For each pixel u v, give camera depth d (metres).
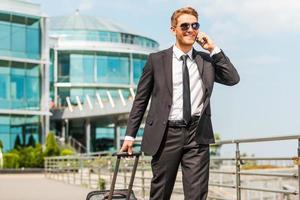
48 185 22.25
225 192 15.61
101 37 62.34
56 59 58.72
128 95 60.44
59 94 58.81
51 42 58.72
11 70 45.72
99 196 5.12
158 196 4.61
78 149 51.97
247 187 8.33
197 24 4.52
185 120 4.48
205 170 4.54
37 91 46.81
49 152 39.81
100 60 59.81
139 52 61.34
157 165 4.59
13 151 40.38
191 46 4.60
